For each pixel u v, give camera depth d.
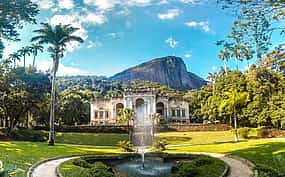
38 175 19.48
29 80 54.16
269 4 12.04
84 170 19.72
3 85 49.53
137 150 35.84
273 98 54.75
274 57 18.09
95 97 99.19
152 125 67.38
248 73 53.16
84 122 90.19
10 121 53.09
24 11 16.41
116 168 25.03
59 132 59.78
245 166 22.94
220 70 75.62
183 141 51.31
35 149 32.38
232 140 49.31
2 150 29.39
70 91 103.94
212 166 21.47
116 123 80.31
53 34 41.66
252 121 58.44
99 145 47.09
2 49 17.20
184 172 19.95
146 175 22.39
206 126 66.38
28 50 22.28
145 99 84.19
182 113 90.69
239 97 47.53
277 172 20.59
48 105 60.75
